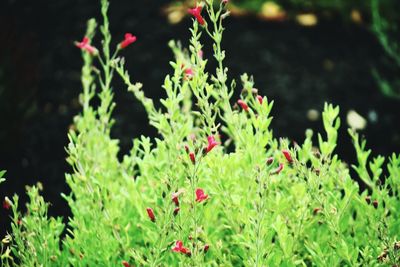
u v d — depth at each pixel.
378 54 5.50
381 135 4.45
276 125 4.51
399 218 1.89
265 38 5.66
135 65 5.34
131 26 5.94
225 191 1.82
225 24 5.86
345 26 5.90
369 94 4.96
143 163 1.97
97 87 5.10
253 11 6.11
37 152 4.20
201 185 1.95
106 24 2.29
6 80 4.36
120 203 2.07
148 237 1.92
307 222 1.86
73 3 6.31
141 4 6.29
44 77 5.16
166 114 1.79
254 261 1.64
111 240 1.90
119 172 2.33
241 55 5.40
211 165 1.80
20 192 3.77
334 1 6.08
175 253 1.85
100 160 2.28
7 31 4.76
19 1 6.23
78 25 5.99
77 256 1.90
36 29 5.88
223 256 1.81
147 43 5.64
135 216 2.05
